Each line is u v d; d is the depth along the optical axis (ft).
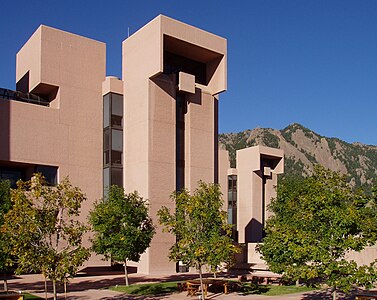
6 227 43.98
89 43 115.24
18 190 45.75
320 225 46.50
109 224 74.28
